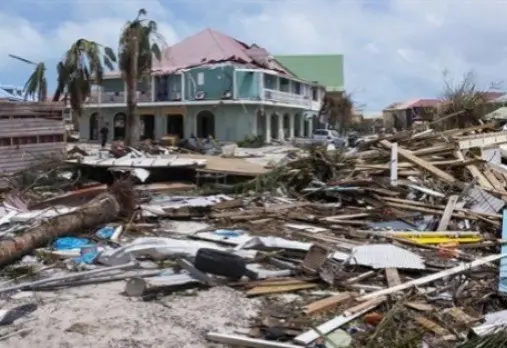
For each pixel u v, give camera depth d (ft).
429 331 19.54
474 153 46.85
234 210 41.22
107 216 35.06
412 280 24.14
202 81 153.79
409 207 38.86
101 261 27.25
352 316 20.36
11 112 59.47
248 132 152.46
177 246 27.66
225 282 24.17
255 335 18.93
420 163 44.57
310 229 35.12
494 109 77.82
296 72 235.81
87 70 113.60
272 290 23.29
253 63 167.53
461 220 35.88
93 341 18.26
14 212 37.68
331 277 24.41
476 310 21.66
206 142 122.72
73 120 167.63
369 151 49.55
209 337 18.49
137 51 102.58
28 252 29.12
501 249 29.55
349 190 41.88
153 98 157.99
